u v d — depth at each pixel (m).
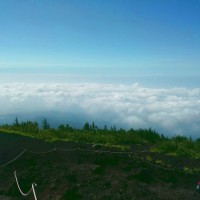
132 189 23.86
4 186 26.16
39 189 25.00
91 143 32.72
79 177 25.44
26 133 36.03
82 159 28.66
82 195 23.55
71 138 34.62
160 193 23.95
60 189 24.47
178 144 33.72
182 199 23.33
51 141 32.50
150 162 28.44
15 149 30.73
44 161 28.45
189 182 26.20
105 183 24.45
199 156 31.61
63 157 29.20
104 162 28.03
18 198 24.66
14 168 28.20
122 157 28.70
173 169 27.58
